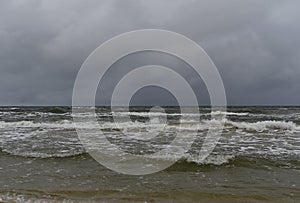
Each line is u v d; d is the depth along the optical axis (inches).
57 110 1453.0
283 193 255.0
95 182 285.3
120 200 237.9
